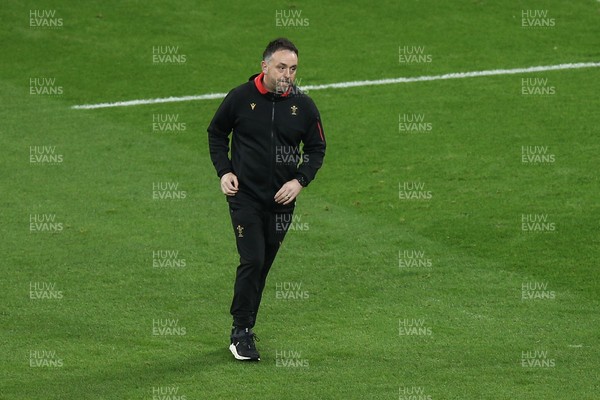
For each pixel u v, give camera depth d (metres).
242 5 61.69
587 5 61.59
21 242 35.22
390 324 29.30
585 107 48.59
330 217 37.78
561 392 24.81
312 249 34.94
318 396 24.64
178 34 58.44
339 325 29.27
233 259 34.06
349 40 57.56
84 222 37.12
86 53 56.16
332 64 54.62
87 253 34.38
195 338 28.31
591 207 38.06
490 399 24.44
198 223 37.19
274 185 26.23
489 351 27.36
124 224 36.97
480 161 42.91
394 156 43.78
